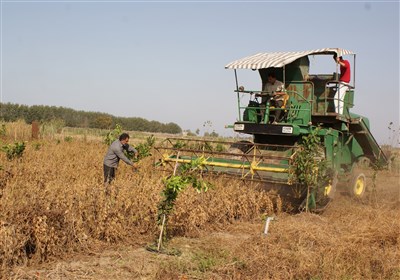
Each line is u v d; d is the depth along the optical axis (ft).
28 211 23.94
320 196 38.58
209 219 32.58
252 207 35.58
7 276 21.35
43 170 39.70
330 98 42.06
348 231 31.50
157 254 25.81
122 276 22.34
